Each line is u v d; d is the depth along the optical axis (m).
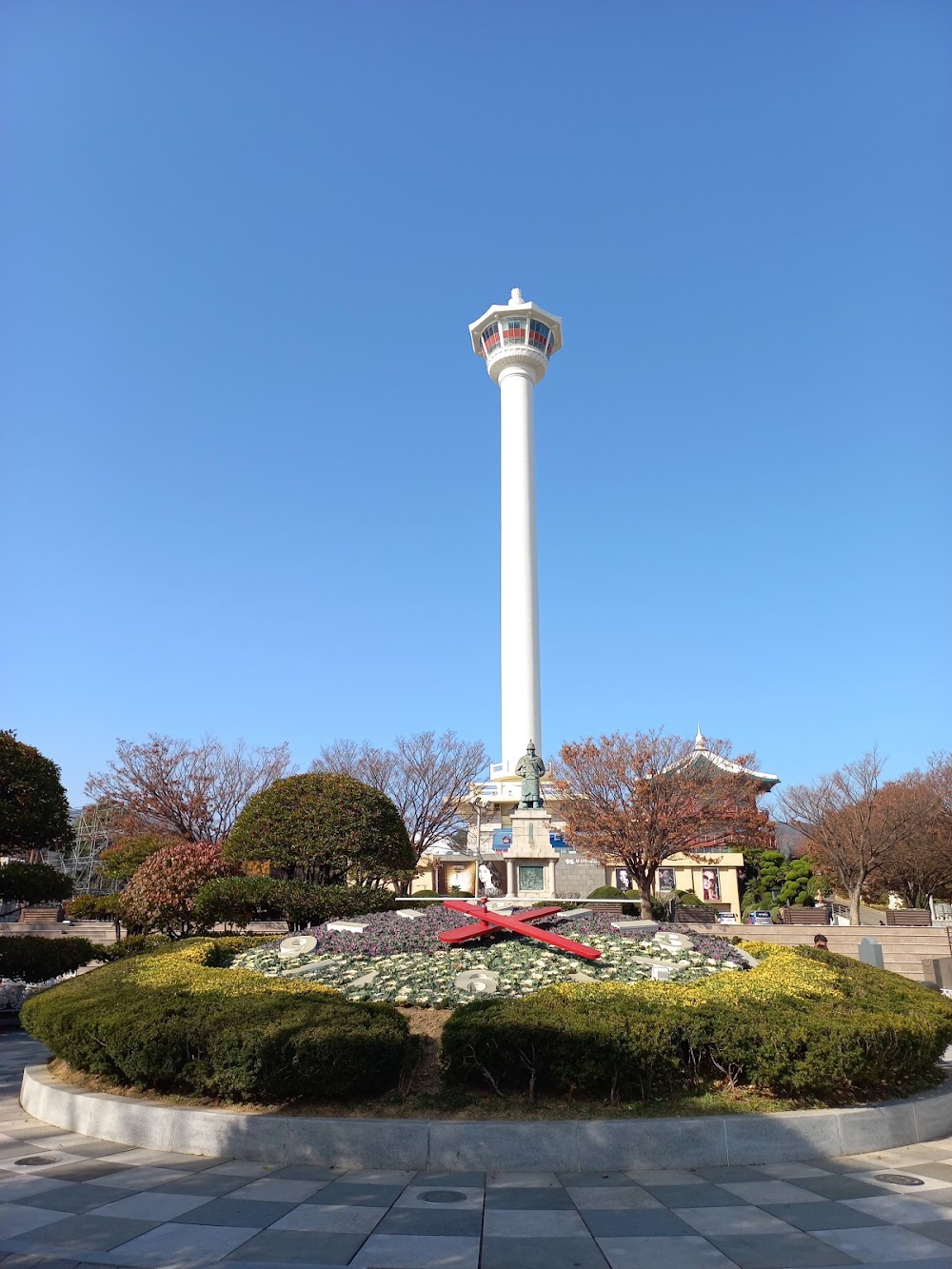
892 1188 8.23
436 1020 11.82
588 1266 6.37
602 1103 9.75
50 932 38.44
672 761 41.66
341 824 22.91
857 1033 10.07
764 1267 6.37
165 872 25.91
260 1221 7.26
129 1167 8.91
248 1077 9.81
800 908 44.66
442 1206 7.65
